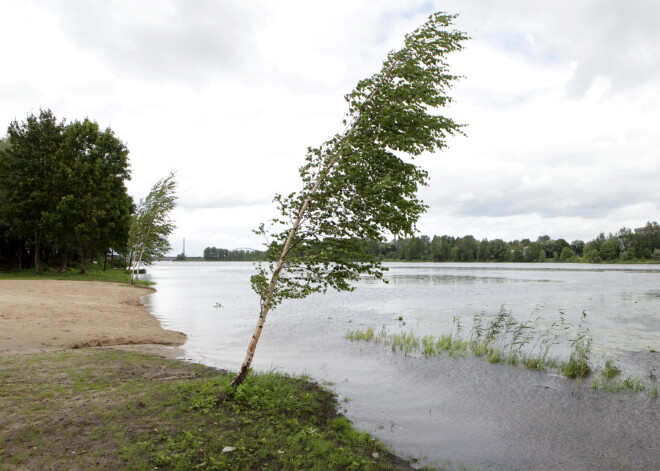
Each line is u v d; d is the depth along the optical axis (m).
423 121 8.58
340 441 7.31
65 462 5.46
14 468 5.23
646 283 52.28
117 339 15.03
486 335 16.92
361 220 8.59
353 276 8.89
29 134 46.25
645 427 8.59
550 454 7.43
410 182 8.81
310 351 14.96
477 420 8.88
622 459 7.28
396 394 10.42
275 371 11.88
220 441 6.45
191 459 5.81
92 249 49.31
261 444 6.54
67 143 46.03
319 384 10.95
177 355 13.42
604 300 32.09
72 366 10.31
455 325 20.98
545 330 19.06
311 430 7.38
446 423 8.68
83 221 46.00
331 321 22.31
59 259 64.62
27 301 22.81
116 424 6.73
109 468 5.38
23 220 45.28
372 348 15.51
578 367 12.37
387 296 37.19
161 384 9.16
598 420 8.94
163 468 5.52
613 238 169.75
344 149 8.28
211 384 8.92
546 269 112.38
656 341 16.55
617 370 12.30
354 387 10.87
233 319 22.88
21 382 8.65
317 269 8.81
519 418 9.04
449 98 8.78
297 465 6.03
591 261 164.50
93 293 31.06
